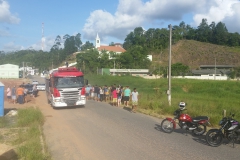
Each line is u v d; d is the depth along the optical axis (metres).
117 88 22.48
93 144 9.42
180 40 129.12
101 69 68.94
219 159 7.73
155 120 14.51
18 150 8.27
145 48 110.44
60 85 19.36
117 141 9.80
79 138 10.32
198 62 108.88
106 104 22.66
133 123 13.52
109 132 11.34
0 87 16.42
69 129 12.05
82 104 19.94
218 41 127.44
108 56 79.50
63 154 8.31
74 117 15.62
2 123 13.17
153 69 75.56
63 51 130.38
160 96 23.94
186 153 8.30
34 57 132.25
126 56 78.62
